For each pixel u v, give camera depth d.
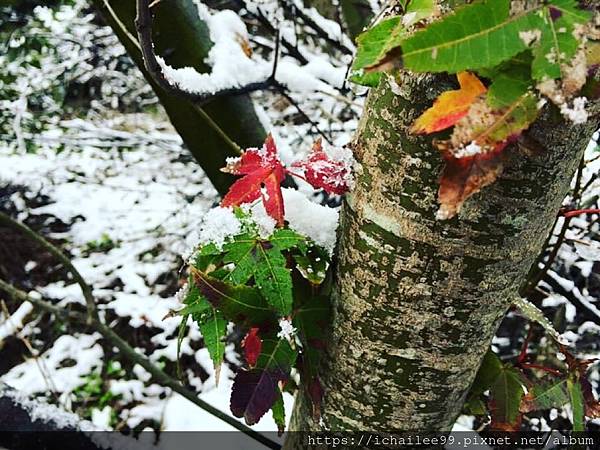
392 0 0.48
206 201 2.60
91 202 2.81
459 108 0.38
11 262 2.70
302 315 0.64
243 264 0.59
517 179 0.46
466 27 0.34
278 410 0.64
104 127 2.73
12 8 2.49
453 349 0.59
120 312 2.42
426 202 0.50
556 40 0.34
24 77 2.60
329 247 0.64
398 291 0.56
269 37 2.05
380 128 0.50
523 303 0.69
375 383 0.63
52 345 2.46
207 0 1.66
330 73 1.25
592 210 0.69
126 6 0.83
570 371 0.68
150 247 2.66
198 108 0.82
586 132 0.44
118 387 2.27
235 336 2.30
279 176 0.61
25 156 2.80
